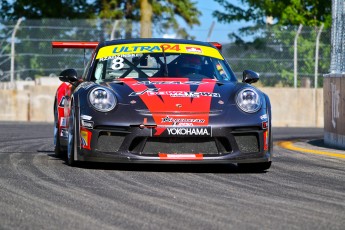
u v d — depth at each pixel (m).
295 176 20.44
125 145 20.78
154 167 22.08
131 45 25.30
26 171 20.31
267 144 21.61
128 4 92.94
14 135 37.56
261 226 12.78
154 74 23.92
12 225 12.67
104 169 21.22
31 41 64.00
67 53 64.25
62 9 90.69
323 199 16.03
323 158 26.28
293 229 12.55
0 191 16.44
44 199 15.43
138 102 21.22
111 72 24.03
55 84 64.50
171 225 12.76
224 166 23.09
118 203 15.03
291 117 64.19
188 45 25.47
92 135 21.05
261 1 79.62
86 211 14.07
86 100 21.50
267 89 64.00
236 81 24.12
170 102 21.19
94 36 63.94
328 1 79.12
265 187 17.94
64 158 24.75
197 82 22.91
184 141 20.84
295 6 79.00
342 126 31.53
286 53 64.12
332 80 32.84
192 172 21.00
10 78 64.38
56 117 26.50
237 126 20.97
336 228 12.70
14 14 90.44
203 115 20.91
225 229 12.48
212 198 15.89
